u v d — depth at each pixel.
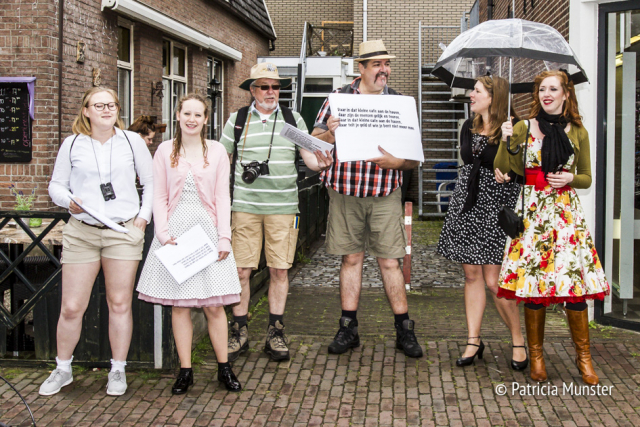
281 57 14.92
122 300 3.68
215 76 12.94
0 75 7.00
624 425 3.31
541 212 3.70
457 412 3.48
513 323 4.07
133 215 3.68
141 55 9.13
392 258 4.36
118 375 3.74
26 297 4.46
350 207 4.32
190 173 3.58
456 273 7.24
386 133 4.06
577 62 3.80
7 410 3.51
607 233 5.00
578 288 3.65
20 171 7.06
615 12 4.88
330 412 3.49
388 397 3.68
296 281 6.87
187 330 3.72
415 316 5.33
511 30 3.81
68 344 3.75
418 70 14.07
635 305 4.97
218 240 3.58
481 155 3.96
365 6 14.59
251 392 3.76
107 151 3.60
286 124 3.73
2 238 4.12
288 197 4.23
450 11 14.49
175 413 3.48
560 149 3.60
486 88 3.89
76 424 3.36
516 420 3.38
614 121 4.95
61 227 4.69
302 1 17.34
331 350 4.38
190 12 10.88
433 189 14.34
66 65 7.28
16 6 6.92
